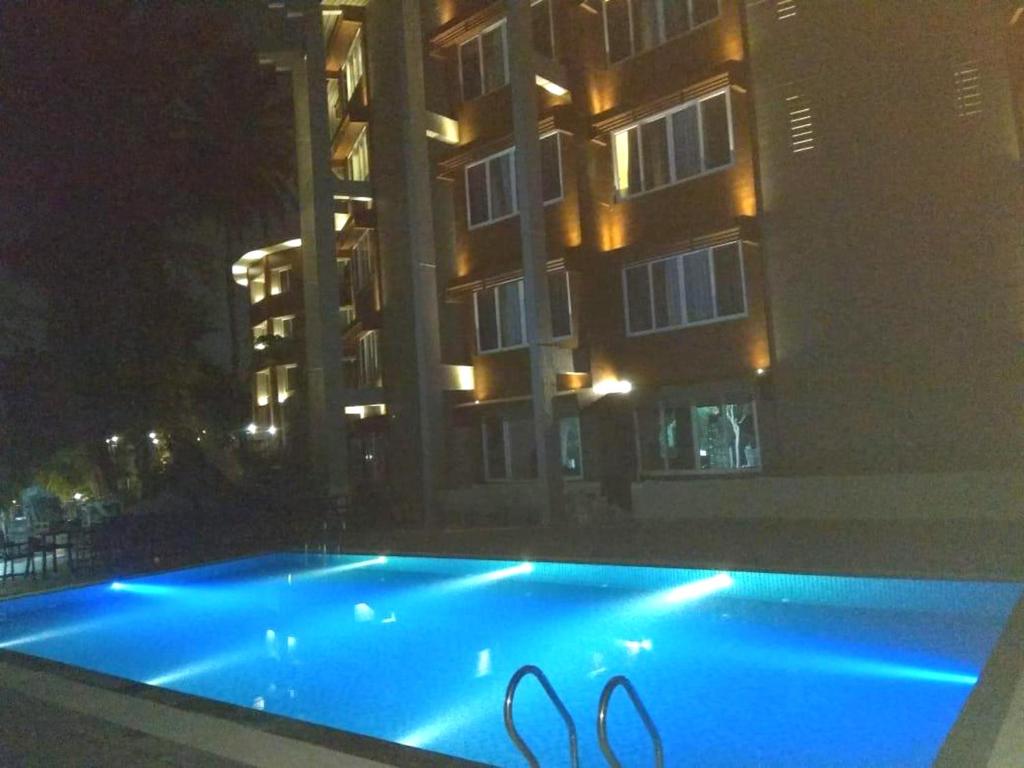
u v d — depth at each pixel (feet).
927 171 55.16
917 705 25.38
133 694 26.04
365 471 105.40
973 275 53.72
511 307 79.10
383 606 45.60
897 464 55.47
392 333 85.40
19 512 88.63
